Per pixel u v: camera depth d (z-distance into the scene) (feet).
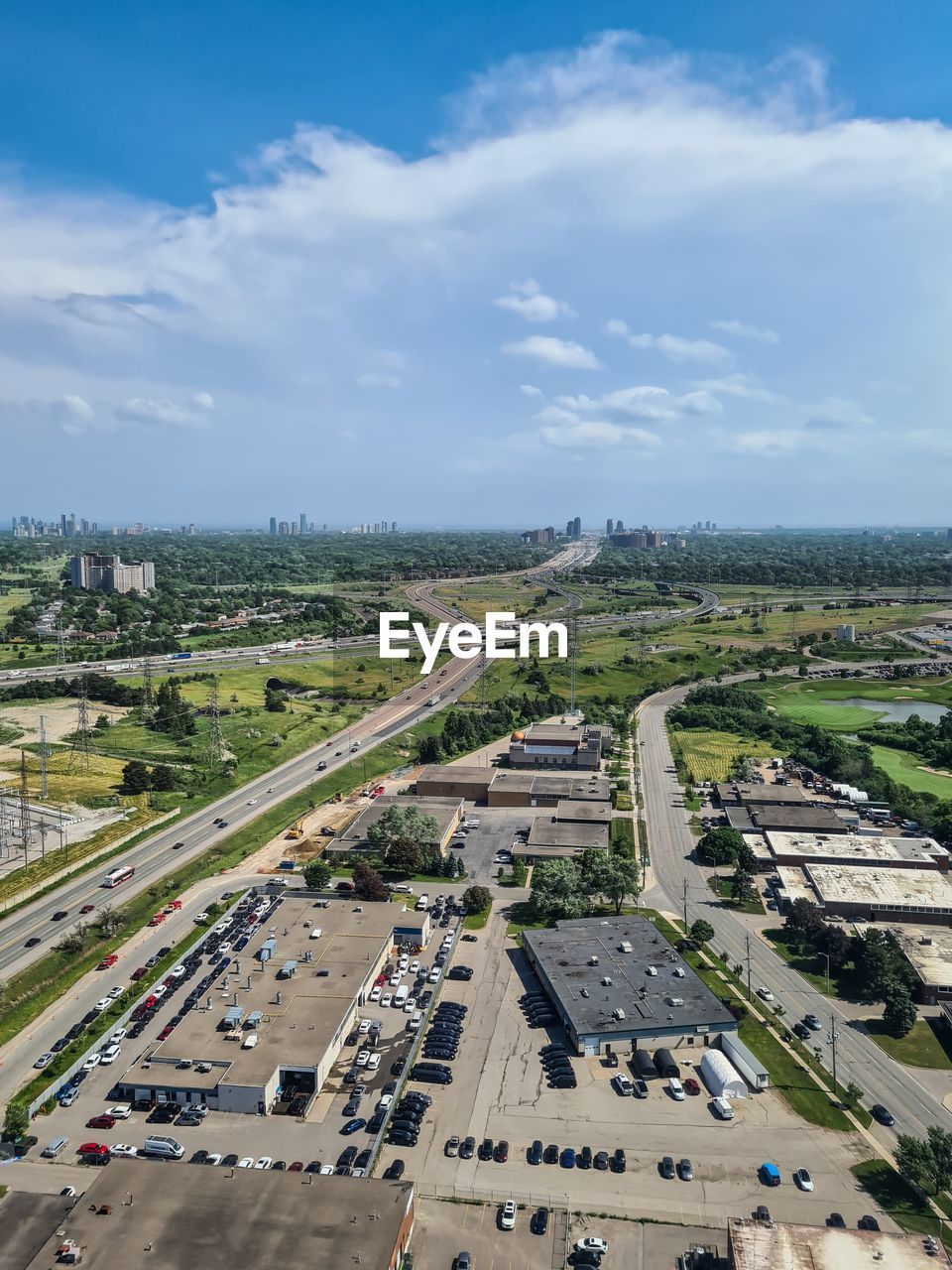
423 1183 339.36
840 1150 360.07
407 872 638.53
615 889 565.94
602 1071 411.13
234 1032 415.23
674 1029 428.56
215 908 574.15
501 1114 379.76
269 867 651.66
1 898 581.94
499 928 555.28
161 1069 393.91
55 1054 421.18
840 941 504.02
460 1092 394.11
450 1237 313.12
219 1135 364.58
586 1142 363.56
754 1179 343.26
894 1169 349.82
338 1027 421.59
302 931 524.52
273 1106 382.63
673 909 583.17
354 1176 329.31
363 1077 403.75
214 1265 275.18
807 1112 382.63
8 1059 423.23
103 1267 274.77
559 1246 309.83
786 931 549.95
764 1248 289.74
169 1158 348.59
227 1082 379.96
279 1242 285.23
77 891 605.73
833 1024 450.30
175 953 515.91
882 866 627.46
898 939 526.98
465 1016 455.22
